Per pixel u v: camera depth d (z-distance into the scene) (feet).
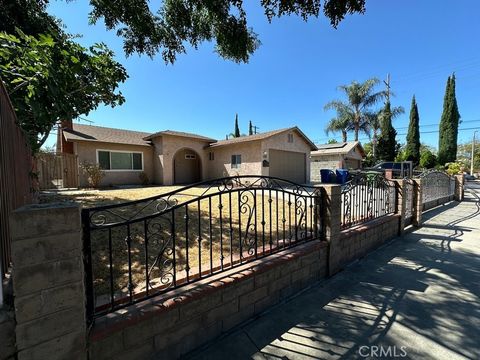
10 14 13.60
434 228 18.52
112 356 4.95
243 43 14.34
